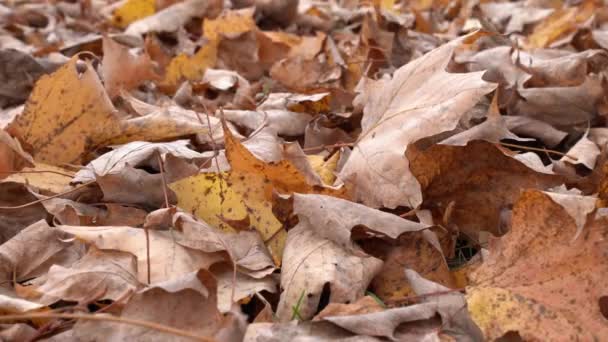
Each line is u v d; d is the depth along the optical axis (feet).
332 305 2.41
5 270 2.62
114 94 3.57
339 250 2.56
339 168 3.01
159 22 5.33
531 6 6.09
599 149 3.16
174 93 4.02
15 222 2.82
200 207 2.76
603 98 3.32
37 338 2.42
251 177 2.74
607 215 2.53
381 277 2.61
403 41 4.17
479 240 2.79
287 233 2.68
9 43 4.70
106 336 2.37
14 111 3.50
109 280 2.51
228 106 3.64
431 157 2.78
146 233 2.52
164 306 2.38
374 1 4.16
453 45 2.91
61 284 2.50
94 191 2.91
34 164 3.04
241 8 5.87
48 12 6.08
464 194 2.81
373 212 2.62
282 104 3.58
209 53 4.24
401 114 2.88
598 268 2.44
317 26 5.75
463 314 2.43
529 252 2.50
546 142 3.24
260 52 4.53
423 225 2.61
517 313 2.45
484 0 6.59
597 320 2.42
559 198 2.47
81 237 2.57
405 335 2.39
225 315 2.45
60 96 3.10
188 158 2.93
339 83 4.00
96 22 5.83
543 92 3.36
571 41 4.45
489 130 2.90
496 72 3.50
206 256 2.57
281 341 2.34
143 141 3.11
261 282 2.55
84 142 3.13
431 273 2.61
